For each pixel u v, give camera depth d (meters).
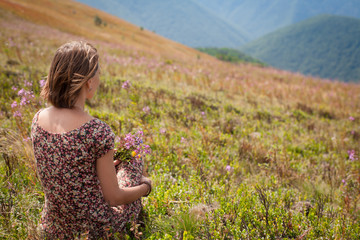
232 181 3.93
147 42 61.12
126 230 2.32
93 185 1.86
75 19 62.72
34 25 35.47
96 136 1.69
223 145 5.54
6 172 3.12
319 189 4.05
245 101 10.06
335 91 16.17
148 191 2.31
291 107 10.35
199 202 3.11
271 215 2.96
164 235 2.50
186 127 6.07
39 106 4.43
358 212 3.54
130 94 6.97
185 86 10.25
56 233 2.05
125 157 2.31
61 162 1.71
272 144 6.02
